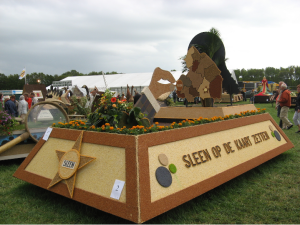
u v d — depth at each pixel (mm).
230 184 4250
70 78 36344
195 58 6188
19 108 8719
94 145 3184
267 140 5367
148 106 5500
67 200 3656
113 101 3945
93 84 31266
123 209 2580
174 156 3162
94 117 4016
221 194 3861
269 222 3031
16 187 4281
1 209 3396
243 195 3828
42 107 6109
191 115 5895
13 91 31625
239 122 4797
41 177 3678
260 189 4043
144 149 2768
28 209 3414
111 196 2730
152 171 2795
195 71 6199
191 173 3273
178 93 6512
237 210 3346
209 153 3748
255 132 5145
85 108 10141
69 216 3148
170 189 2893
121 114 3951
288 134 8484
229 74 7488
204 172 3480
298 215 3186
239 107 6109
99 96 9523
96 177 2986
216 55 7539
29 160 4039
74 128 3709
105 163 2959
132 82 28781
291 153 6184
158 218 3027
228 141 4273
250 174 4770
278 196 3768
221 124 4285
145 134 2854
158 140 2994
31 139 6098
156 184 2770
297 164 5324
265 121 5754
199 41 7582
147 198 2592
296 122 8664
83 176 3133
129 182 2633
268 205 3473
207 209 3336
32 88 18453
